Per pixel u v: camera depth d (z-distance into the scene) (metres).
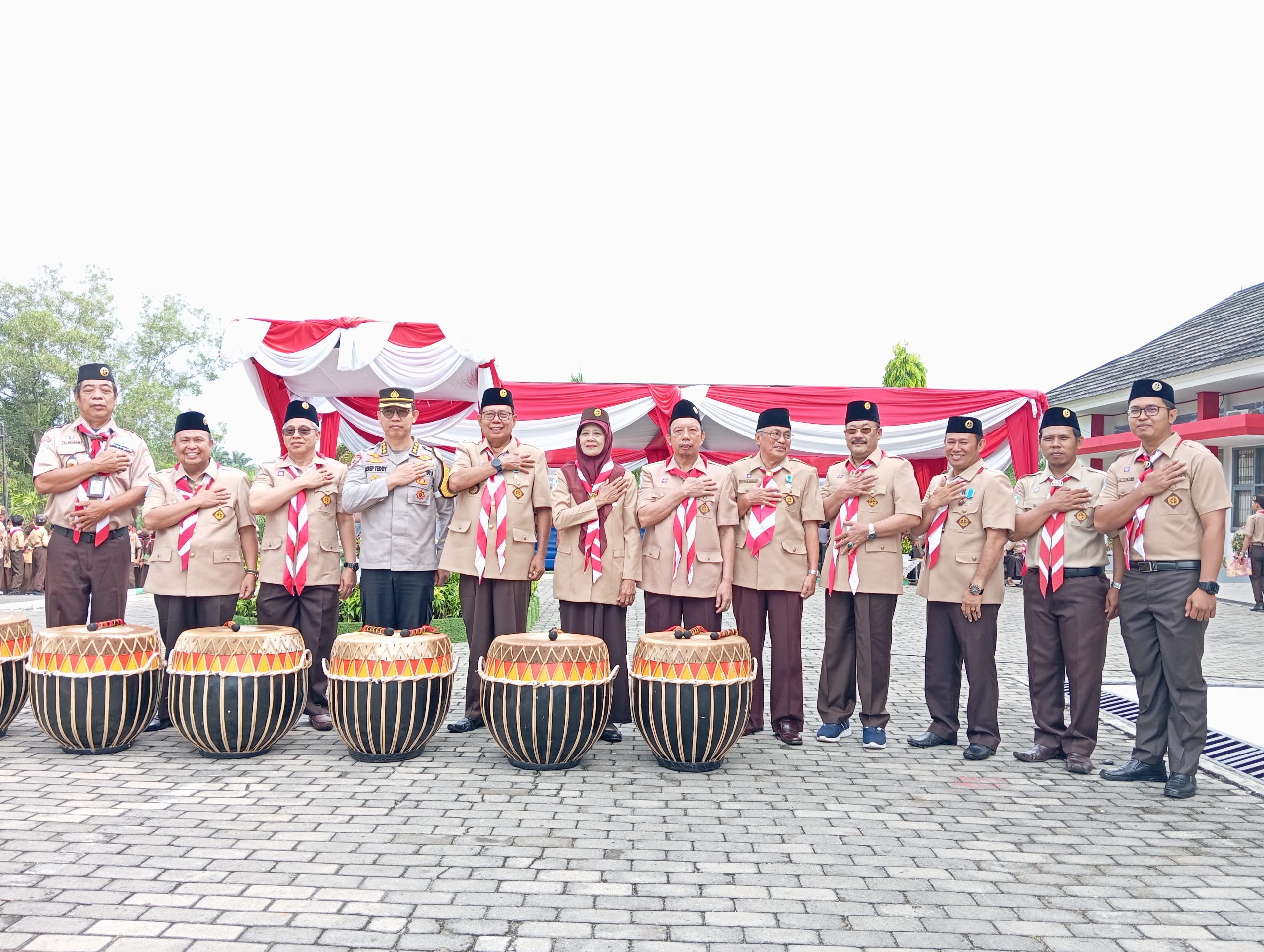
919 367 32.09
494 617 6.06
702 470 6.07
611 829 4.23
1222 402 19.78
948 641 6.03
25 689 5.76
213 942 3.04
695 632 5.52
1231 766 5.61
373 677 5.17
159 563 5.96
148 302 47.94
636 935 3.15
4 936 3.04
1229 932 3.28
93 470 5.92
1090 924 3.32
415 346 7.62
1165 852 4.11
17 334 42.62
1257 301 21.38
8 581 19.84
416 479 5.95
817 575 6.17
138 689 5.41
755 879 3.68
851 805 4.70
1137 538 5.22
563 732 5.09
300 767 5.20
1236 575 19.75
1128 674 8.98
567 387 10.48
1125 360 24.06
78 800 4.52
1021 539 5.92
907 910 3.41
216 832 4.09
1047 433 5.74
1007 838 4.25
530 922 3.24
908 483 6.04
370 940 3.07
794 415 10.30
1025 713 7.34
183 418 6.04
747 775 5.23
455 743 5.85
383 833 4.11
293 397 9.31
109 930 3.11
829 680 6.21
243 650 5.24
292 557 6.15
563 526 5.82
